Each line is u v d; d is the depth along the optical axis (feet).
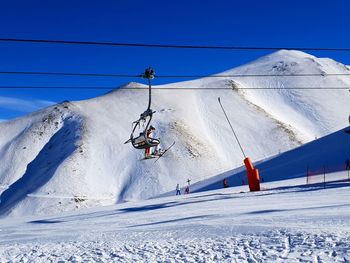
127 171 383.04
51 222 72.79
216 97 590.14
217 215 53.11
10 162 438.40
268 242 29.99
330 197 66.23
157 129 458.50
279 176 190.49
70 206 318.65
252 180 108.17
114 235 41.91
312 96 648.38
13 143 479.41
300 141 488.85
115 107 532.32
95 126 469.57
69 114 514.68
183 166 385.50
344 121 573.33
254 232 34.17
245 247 29.55
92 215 82.74
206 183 234.17
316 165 190.90
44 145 466.70
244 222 41.11
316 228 32.63
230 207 65.31
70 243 37.96
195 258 28.25
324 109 608.60
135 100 550.36
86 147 419.54
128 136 450.71
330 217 39.27
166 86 637.30
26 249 35.94
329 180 122.62
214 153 431.84
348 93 654.94
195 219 51.75
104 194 347.97
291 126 535.19
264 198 77.46
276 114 590.96
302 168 193.57
